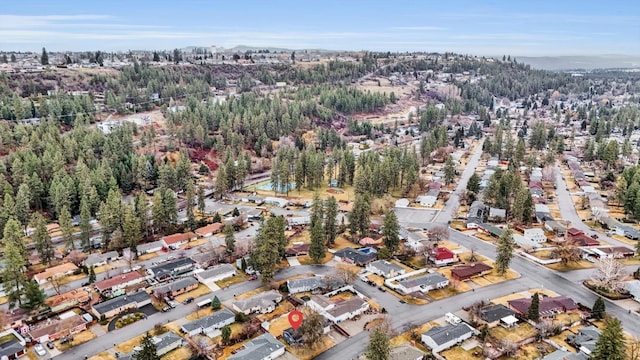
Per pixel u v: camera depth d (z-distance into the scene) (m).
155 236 145.25
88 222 132.25
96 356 85.44
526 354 86.38
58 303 102.38
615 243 141.25
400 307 103.56
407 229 151.50
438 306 104.00
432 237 143.75
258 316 99.19
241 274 119.31
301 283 110.88
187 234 142.50
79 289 109.94
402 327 95.38
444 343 87.62
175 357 85.38
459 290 111.12
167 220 149.62
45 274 115.88
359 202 142.88
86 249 132.38
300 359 84.69
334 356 85.50
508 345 85.56
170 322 97.12
